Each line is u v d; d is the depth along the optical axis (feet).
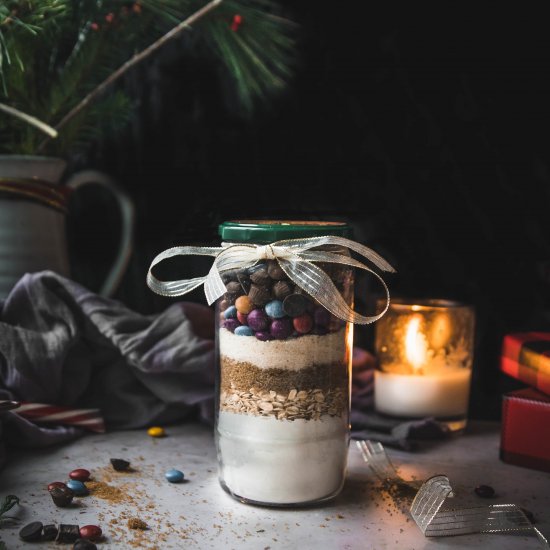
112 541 1.61
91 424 2.22
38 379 2.16
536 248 2.56
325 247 1.77
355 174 2.59
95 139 2.64
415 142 2.56
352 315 1.71
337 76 2.55
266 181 2.61
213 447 2.17
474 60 2.50
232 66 2.34
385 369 2.33
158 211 2.65
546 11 2.45
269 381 1.74
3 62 2.13
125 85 2.62
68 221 2.68
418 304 2.40
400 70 2.53
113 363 2.35
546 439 2.02
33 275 2.26
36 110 2.33
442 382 2.29
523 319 2.59
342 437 1.82
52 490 1.76
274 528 1.69
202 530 1.67
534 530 1.68
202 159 2.62
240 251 1.73
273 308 1.72
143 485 1.89
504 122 2.52
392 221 2.59
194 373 2.31
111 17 2.26
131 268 2.67
